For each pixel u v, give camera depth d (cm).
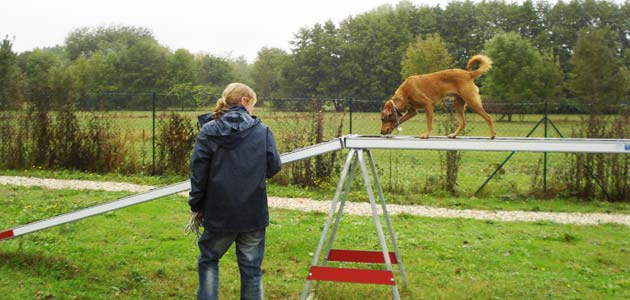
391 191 1209
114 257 644
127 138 1498
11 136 1498
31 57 4609
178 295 533
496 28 5659
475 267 650
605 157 1175
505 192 1216
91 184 1277
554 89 3506
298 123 1310
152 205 977
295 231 809
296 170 1271
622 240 800
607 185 1173
